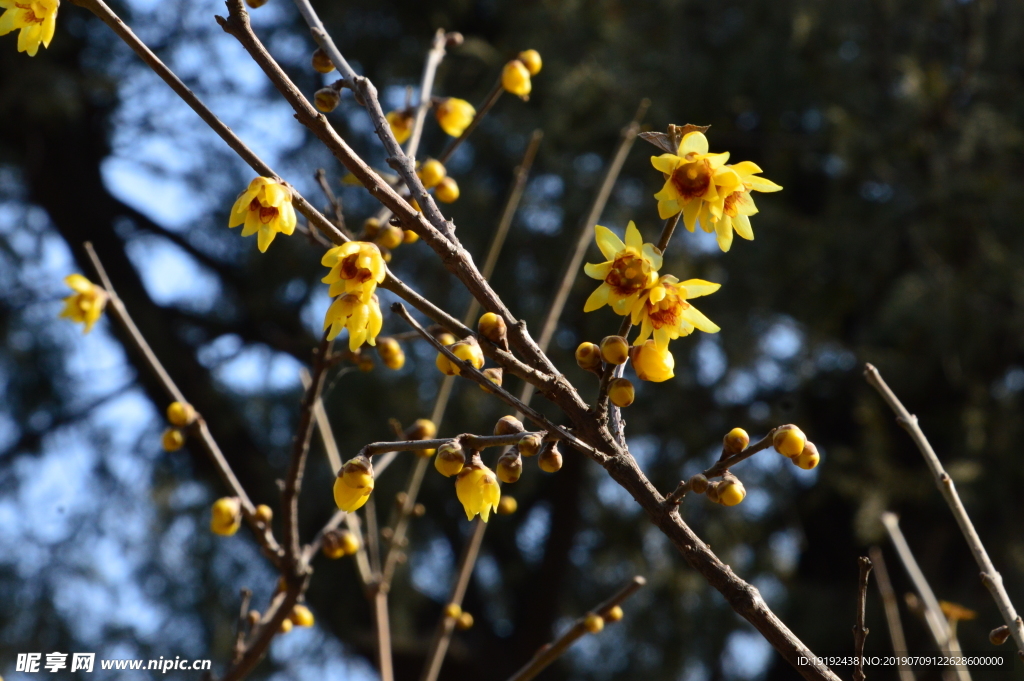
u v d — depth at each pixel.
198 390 7.70
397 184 2.22
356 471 1.27
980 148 7.10
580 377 6.82
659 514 1.26
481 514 1.28
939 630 2.18
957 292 6.60
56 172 7.88
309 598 7.41
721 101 7.50
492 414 6.98
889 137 7.07
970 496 6.72
